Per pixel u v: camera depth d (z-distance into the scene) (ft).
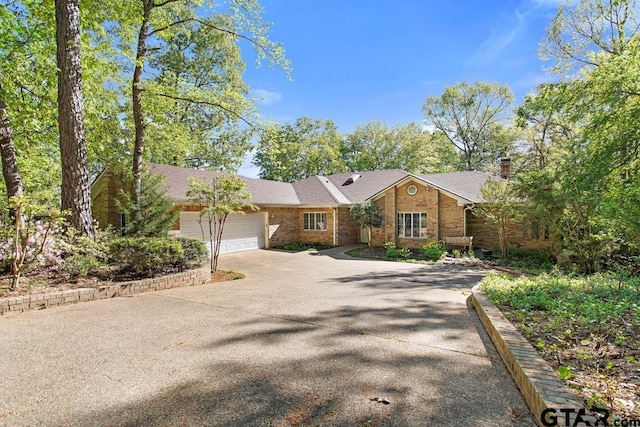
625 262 30.58
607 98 22.53
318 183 70.08
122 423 8.05
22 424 8.02
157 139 41.60
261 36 38.83
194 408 8.68
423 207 55.57
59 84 26.02
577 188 26.81
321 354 12.26
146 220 36.29
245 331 14.94
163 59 74.38
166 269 27.50
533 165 74.02
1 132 27.89
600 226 30.30
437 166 110.42
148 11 35.47
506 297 18.11
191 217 47.73
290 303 20.57
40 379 10.25
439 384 9.93
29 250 20.24
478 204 50.14
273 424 8.00
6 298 17.66
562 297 17.10
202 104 39.09
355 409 8.63
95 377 10.39
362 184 71.36
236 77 80.84
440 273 35.35
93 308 18.88
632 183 23.50
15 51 28.48
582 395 8.13
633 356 10.16
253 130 39.78
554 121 59.72
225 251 52.65
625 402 7.73
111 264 25.22
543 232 44.62
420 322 16.46
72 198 25.77
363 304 20.38
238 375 10.53
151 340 13.71
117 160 40.32
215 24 40.40
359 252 53.21
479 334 14.57
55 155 45.70
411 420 8.14
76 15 26.50
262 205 56.75
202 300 21.29
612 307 14.62
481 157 110.83
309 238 65.26
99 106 36.58
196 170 56.29
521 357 10.09
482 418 8.20
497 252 48.65
